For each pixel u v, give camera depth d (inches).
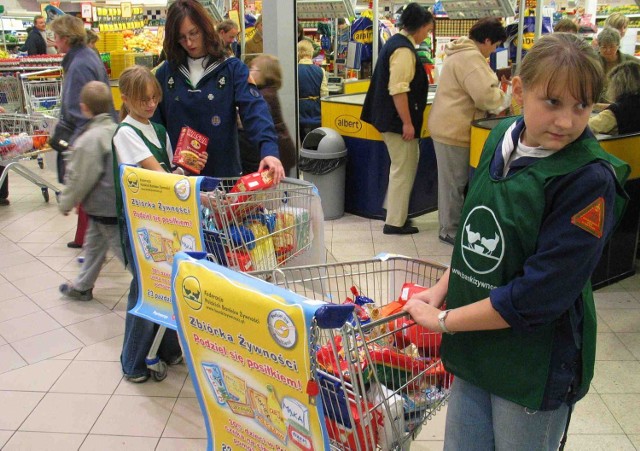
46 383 109.6
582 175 44.4
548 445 54.0
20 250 177.9
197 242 83.0
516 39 217.8
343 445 54.2
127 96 99.8
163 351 112.6
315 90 249.4
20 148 211.6
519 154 48.9
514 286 46.8
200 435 95.1
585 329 50.7
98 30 374.6
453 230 179.6
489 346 52.2
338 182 203.3
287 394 47.4
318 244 100.7
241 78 108.3
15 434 95.6
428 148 207.0
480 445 57.4
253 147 135.4
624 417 97.0
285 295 45.5
